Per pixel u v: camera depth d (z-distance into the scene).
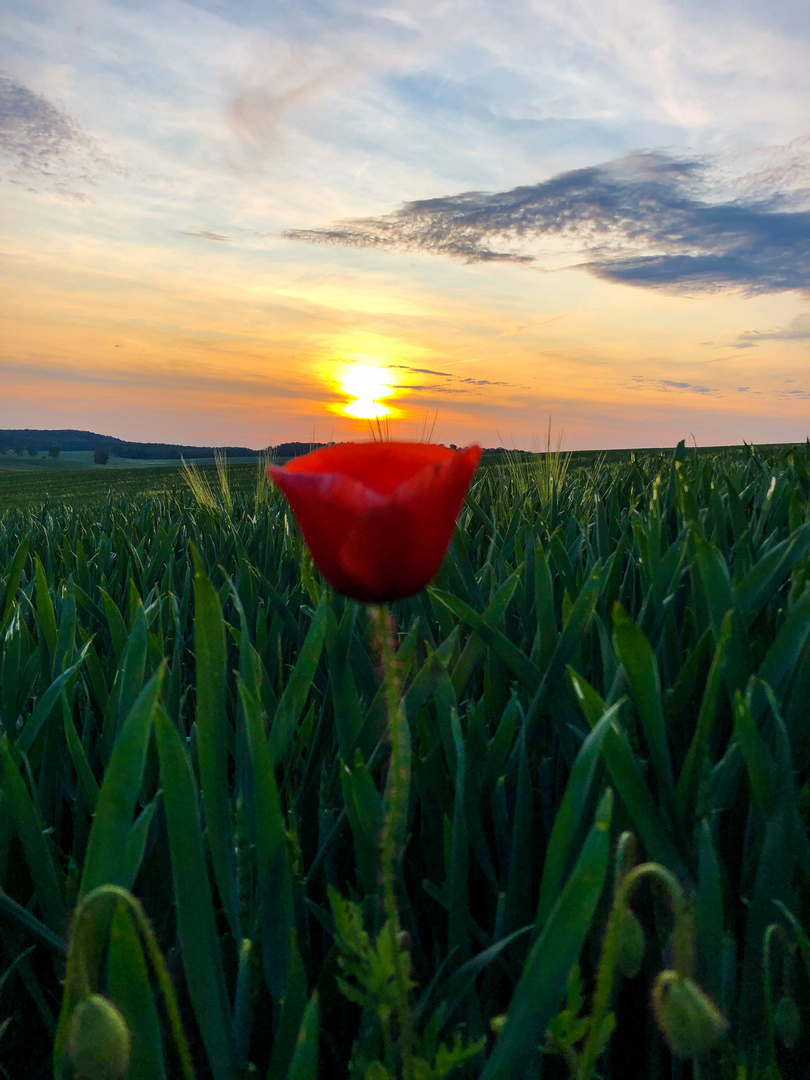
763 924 0.32
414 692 0.44
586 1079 0.22
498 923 0.36
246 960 0.32
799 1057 0.33
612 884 0.36
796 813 0.33
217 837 0.35
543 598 0.53
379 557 0.22
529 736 0.46
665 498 1.03
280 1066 0.29
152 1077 0.26
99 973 0.33
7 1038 0.40
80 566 0.90
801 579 0.50
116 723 0.47
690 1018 0.22
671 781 0.37
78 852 0.45
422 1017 0.32
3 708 0.52
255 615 0.77
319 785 0.47
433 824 0.42
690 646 0.55
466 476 0.23
